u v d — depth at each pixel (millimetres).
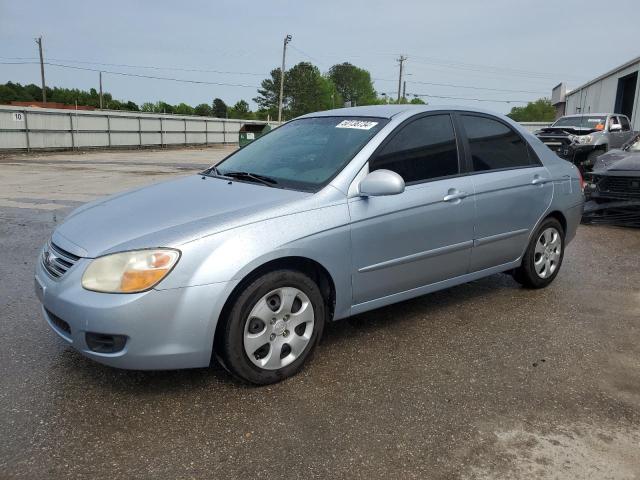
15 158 23141
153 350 2811
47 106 63938
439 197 3854
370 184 3328
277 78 98625
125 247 2854
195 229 2938
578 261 6137
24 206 9617
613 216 8211
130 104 100562
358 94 119500
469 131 4293
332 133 3977
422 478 2410
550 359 3598
